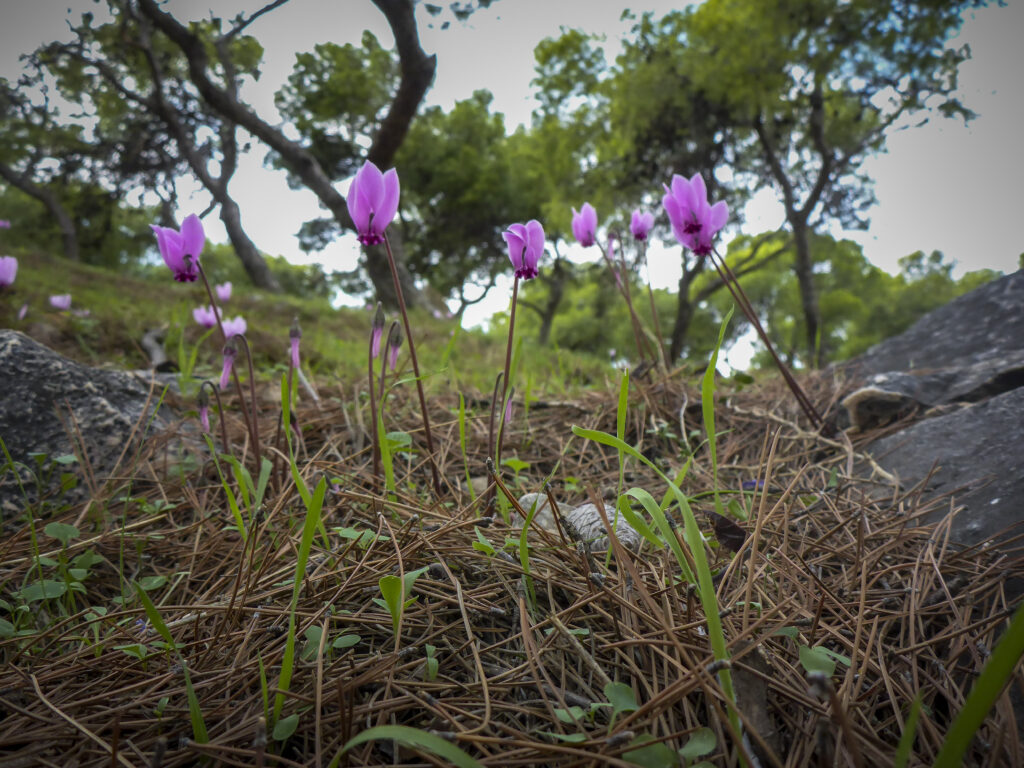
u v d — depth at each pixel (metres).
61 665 0.15
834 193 1.89
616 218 2.22
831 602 0.17
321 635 0.14
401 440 0.22
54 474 0.24
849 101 1.82
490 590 0.17
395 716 0.14
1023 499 0.20
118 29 1.74
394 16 1.09
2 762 0.13
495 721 0.13
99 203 2.72
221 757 0.13
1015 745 0.13
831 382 0.38
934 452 0.24
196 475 0.26
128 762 0.13
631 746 0.12
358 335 0.92
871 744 0.13
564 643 0.15
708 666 0.12
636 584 0.14
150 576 0.20
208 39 1.70
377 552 0.18
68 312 0.57
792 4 1.52
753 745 0.13
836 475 0.24
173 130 1.97
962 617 0.16
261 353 0.54
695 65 1.78
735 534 0.18
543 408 0.36
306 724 0.13
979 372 0.30
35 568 0.19
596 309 3.81
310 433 0.30
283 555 0.19
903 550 0.20
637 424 0.32
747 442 0.31
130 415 0.28
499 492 0.19
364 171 0.21
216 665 0.15
